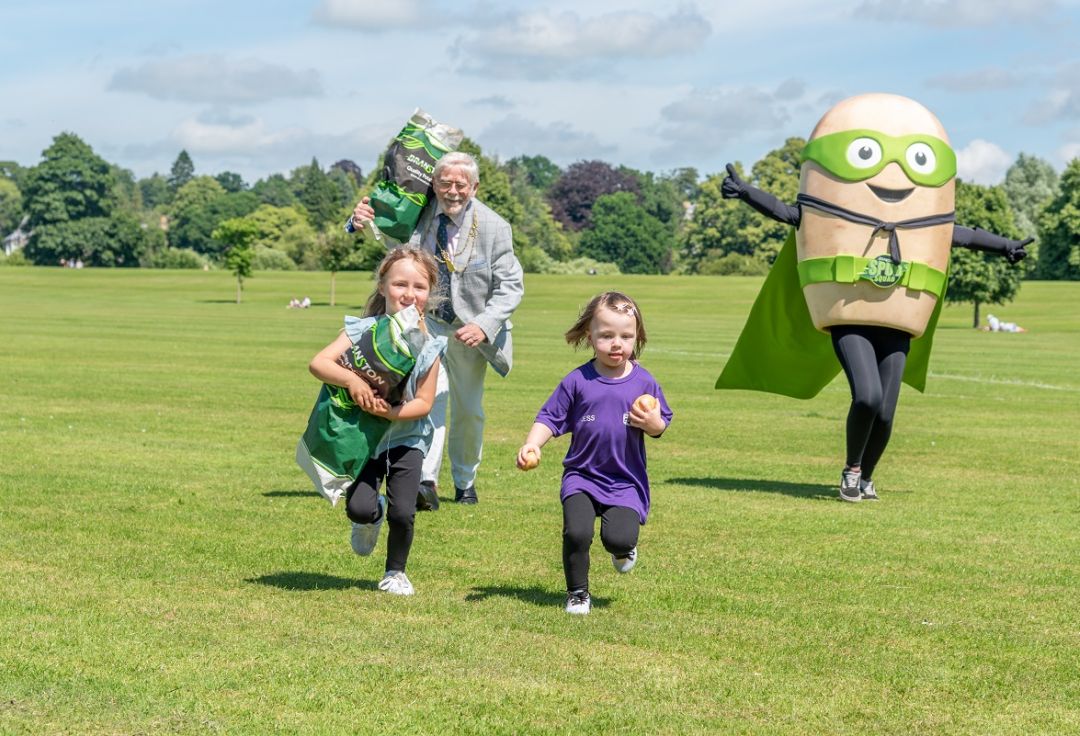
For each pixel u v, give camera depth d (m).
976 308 60.91
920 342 12.70
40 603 6.46
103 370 24.48
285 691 5.12
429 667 5.52
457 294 10.63
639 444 6.91
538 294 83.44
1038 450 15.54
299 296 80.50
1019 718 5.12
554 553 8.45
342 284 93.00
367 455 6.82
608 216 170.50
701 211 156.12
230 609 6.48
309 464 6.86
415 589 7.20
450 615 6.52
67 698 4.95
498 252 10.70
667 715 4.98
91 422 15.86
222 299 76.81
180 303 70.62
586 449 6.88
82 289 86.69
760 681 5.52
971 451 15.42
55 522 8.97
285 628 6.11
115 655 5.54
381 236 10.71
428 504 10.14
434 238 10.67
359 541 7.21
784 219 12.09
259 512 9.70
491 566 7.98
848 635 6.41
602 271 123.94
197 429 15.46
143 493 10.43
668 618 6.66
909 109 11.90
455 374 10.69
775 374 13.27
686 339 42.75
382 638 5.96
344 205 174.00
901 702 5.30
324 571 7.63
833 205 11.73
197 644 5.76
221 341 35.31
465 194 10.49
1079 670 5.86
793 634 6.41
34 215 149.88
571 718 4.92
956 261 59.66
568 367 28.44
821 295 11.85
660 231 171.38
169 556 7.89
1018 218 131.00
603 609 6.83
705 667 5.71
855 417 11.34
